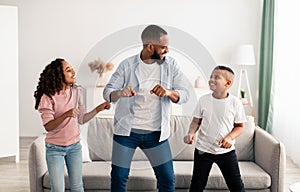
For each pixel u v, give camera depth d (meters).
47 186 3.15
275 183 3.21
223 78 2.68
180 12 6.59
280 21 5.81
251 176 3.19
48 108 2.75
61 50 6.56
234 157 2.96
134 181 3.11
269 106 6.11
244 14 6.60
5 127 5.05
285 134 5.53
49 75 2.74
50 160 2.81
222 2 6.58
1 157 5.21
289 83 5.39
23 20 6.49
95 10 6.54
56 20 6.52
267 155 3.31
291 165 5.01
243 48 6.18
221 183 3.17
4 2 6.44
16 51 5.06
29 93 6.59
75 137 2.85
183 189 3.20
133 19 6.57
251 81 6.69
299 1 5.04
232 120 2.92
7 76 5.04
